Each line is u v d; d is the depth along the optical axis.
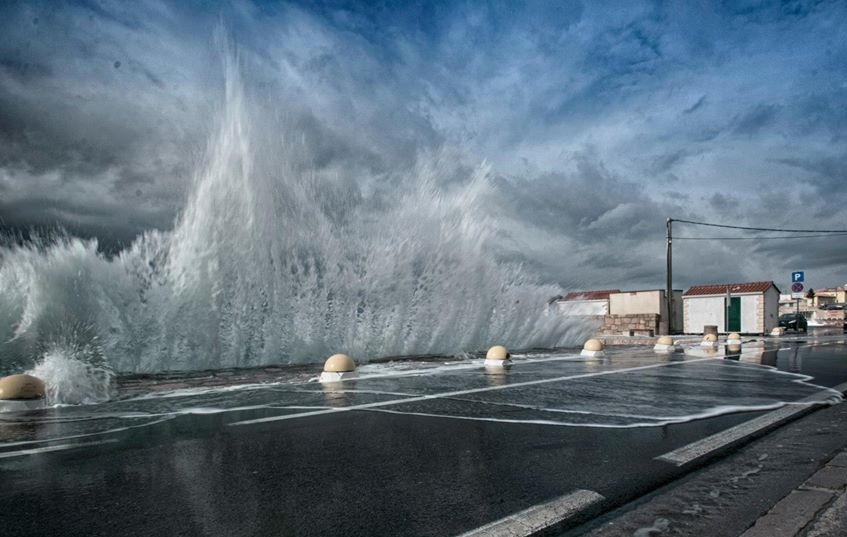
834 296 68.94
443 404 5.70
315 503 2.85
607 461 3.65
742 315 34.09
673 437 4.32
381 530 2.52
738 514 2.81
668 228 31.70
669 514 2.81
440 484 3.16
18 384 5.32
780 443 4.29
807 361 11.64
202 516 2.66
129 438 4.18
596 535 2.55
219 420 4.84
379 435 4.31
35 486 3.08
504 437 4.28
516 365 10.20
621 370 9.37
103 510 2.73
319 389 6.74
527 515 2.72
